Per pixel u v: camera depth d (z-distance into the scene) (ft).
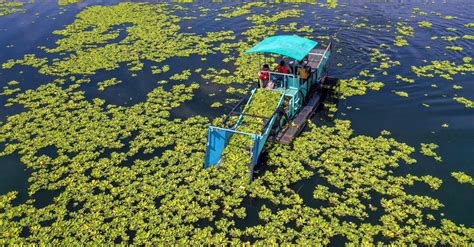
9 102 73.31
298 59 59.06
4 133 63.52
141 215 46.19
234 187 50.31
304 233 43.09
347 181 50.75
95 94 75.41
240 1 135.13
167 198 48.75
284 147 57.77
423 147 56.54
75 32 110.42
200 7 129.90
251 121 58.59
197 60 88.79
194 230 44.06
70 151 58.39
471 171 51.55
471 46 88.89
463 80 74.69
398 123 62.85
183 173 53.11
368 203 47.19
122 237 43.39
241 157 53.72
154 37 103.14
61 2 145.69
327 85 74.59
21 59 93.09
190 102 71.41
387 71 79.61
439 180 49.93
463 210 45.50
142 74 83.05
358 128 62.13
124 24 115.85
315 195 48.52
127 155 57.36
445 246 41.11
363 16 111.96
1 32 113.29
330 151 56.44
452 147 56.49
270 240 42.19
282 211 46.19
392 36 96.32
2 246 42.68
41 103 72.18
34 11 135.03
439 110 65.62
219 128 52.95
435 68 79.66
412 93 71.10
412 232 42.73
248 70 82.02
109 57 91.71
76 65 88.12
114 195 49.62
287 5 126.62
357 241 41.70
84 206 47.75
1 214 47.01
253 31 103.35
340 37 96.78
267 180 51.67
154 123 65.00
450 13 111.96
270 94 62.03
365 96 71.15
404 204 46.47
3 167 55.62
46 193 50.65
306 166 54.19
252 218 45.80
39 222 45.96
